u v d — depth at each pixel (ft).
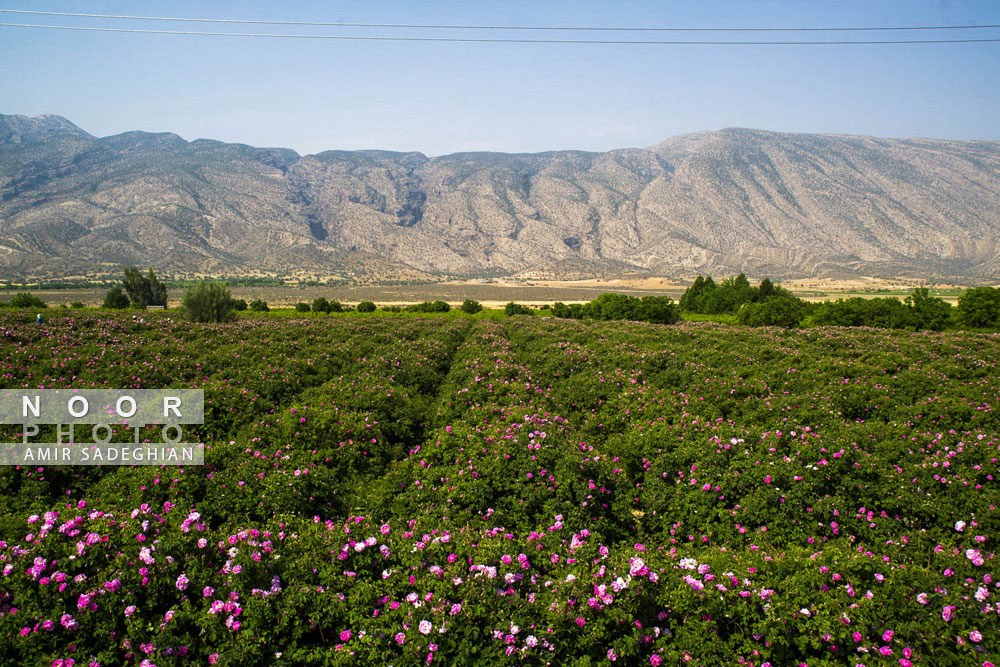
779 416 49.32
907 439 38.68
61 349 56.29
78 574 20.47
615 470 34.50
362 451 39.32
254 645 19.43
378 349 74.38
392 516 30.27
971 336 89.56
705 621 20.90
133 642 19.34
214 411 43.29
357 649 19.83
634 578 21.63
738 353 73.51
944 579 22.11
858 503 30.94
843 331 95.76
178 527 23.86
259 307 205.67
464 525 28.32
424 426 47.29
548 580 22.75
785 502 29.71
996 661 18.66
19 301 156.97
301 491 30.50
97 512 23.39
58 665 17.92
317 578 22.65
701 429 39.04
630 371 64.34
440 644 19.70
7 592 19.45
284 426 39.52
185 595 20.99
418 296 631.97
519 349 81.51
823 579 22.09
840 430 42.60
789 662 20.17
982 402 48.37
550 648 19.79
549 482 30.99
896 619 20.56
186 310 97.35
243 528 25.99
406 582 22.30
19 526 23.52
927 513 29.76
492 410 44.78
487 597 21.03
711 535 29.50
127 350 58.54
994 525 28.45
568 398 54.24
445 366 70.95
